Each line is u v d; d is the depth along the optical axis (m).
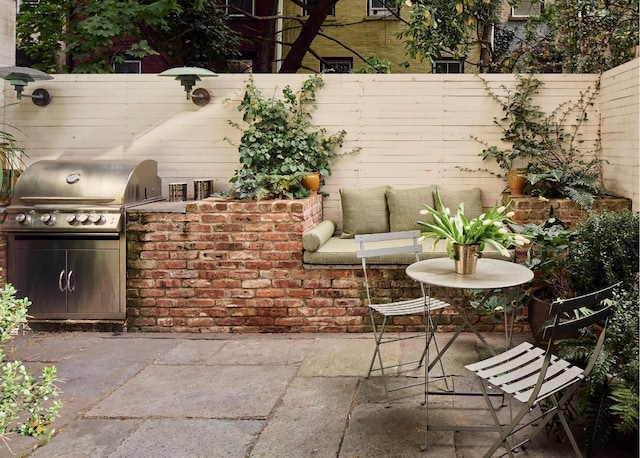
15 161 6.04
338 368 4.14
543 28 10.02
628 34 7.21
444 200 5.77
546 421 2.76
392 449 2.94
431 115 5.96
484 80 5.88
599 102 5.77
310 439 3.06
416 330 5.09
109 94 6.11
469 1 7.40
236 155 6.09
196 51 10.68
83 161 5.46
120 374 4.07
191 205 5.14
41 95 6.05
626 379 2.86
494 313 4.66
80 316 5.21
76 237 5.17
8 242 5.15
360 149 6.02
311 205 5.46
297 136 5.87
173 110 6.10
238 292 5.16
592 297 2.54
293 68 10.62
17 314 2.44
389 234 4.18
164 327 5.20
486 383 3.78
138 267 5.19
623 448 2.94
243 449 2.95
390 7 12.10
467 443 3.01
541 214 5.23
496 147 5.90
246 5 13.09
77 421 3.31
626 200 5.09
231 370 4.13
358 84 5.99
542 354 2.95
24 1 9.49
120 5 8.73
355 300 5.10
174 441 3.05
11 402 2.39
